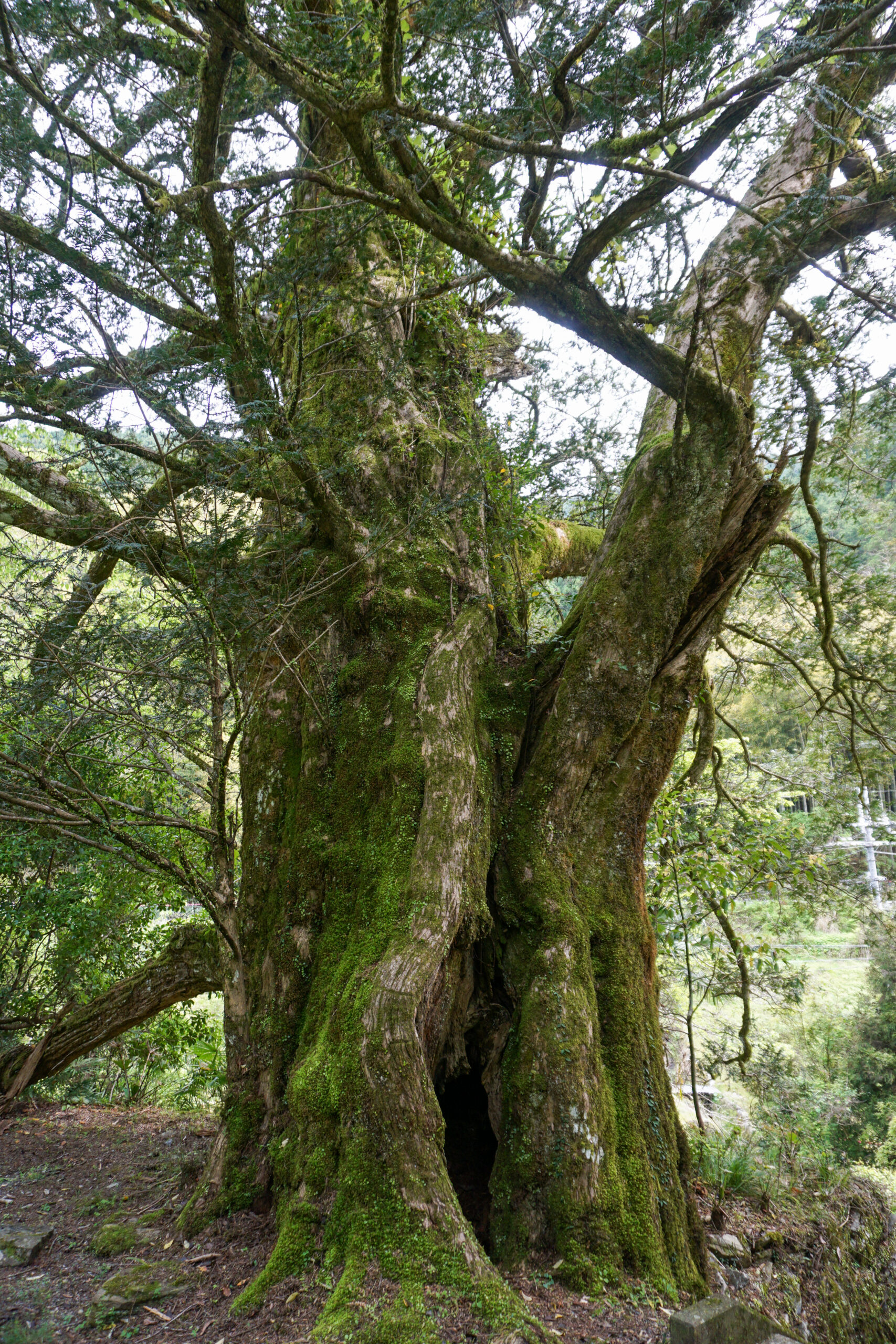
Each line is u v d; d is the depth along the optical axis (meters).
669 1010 9.23
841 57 4.89
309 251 5.02
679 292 5.25
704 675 7.89
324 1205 3.84
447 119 3.57
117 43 4.46
